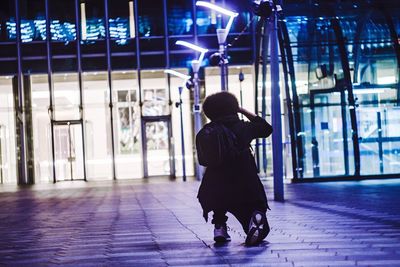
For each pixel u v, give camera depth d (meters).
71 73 45.28
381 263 5.84
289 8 28.86
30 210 17.72
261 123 7.45
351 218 11.21
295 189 22.44
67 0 45.38
